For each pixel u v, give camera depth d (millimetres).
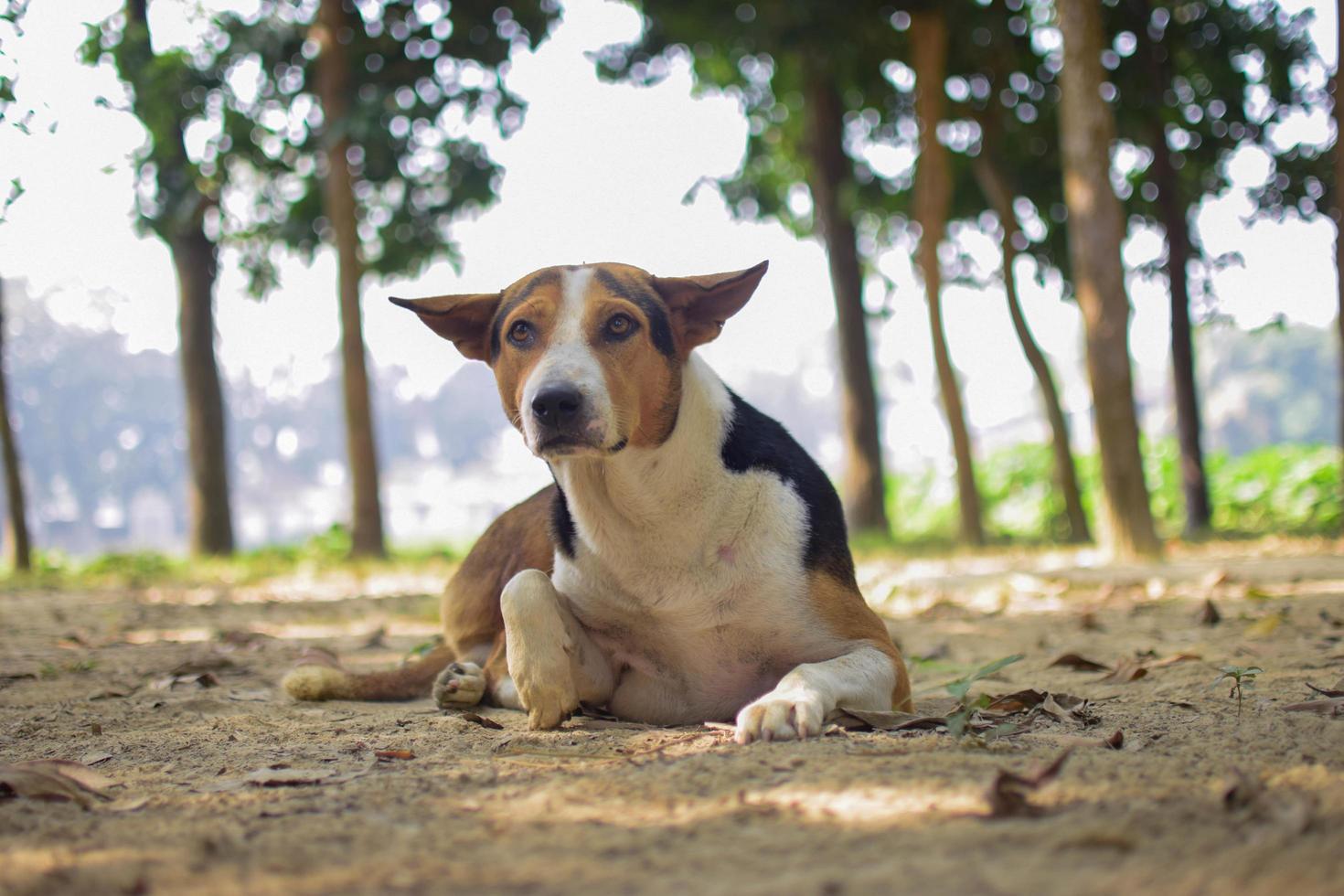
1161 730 3432
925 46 16781
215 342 19594
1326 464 21844
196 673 5750
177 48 17391
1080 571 11047
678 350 3775
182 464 72500
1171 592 8844
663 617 3846
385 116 16844
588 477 3713
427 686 4871
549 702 3736
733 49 18875
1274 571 9992
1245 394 77438
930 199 16797
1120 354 12383
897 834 2279
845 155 19656
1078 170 12445
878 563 14281
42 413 68500
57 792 2936
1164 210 19703
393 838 2420
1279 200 20016
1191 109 20156
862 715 3463
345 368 16750
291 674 4762
